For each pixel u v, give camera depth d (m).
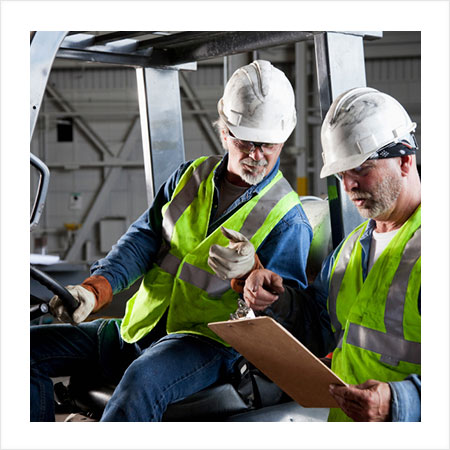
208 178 2.21
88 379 2.23
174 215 2.21
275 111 2.08
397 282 1.67
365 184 1.70
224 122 2.12
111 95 11.37
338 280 1.85
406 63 10.73
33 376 2.12
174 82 2.79
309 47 10.55
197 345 1.98
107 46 2.61
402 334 1.64
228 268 1.83
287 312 1.88
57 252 11.37
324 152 1.80
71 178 11.47
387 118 1.71
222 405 1.94
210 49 2.56
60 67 11.28
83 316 2.03
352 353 1.73
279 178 2.19
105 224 11.39
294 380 1.64
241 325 1.53
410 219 1.71
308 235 2.12
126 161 11.44
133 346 2.25
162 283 2.19
